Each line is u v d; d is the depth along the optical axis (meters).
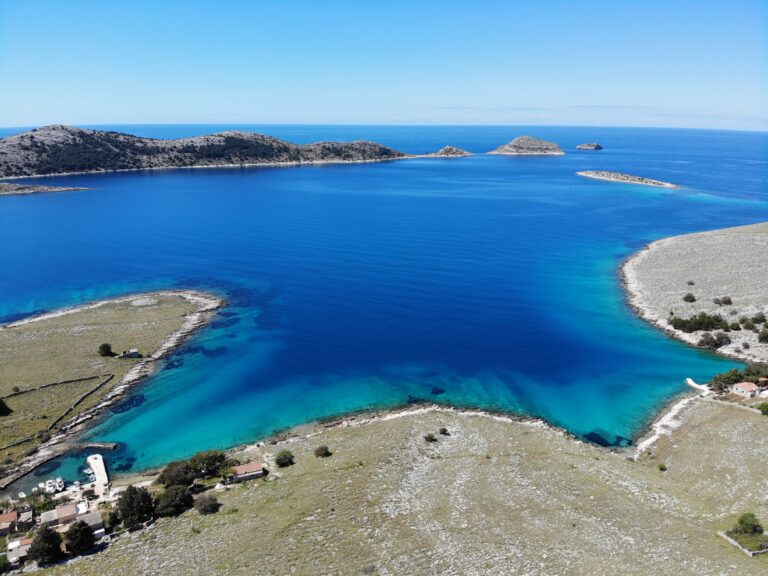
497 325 113.19
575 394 86.19
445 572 46.62
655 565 46.53
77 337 106.12
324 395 86.75
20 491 64.38
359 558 48.59
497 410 82.19
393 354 100.50
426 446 70.06
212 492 61.34
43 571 49.41
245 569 47.78
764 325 103.56
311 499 58.28
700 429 73.12
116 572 48.50
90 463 68.75
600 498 57.94
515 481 61.47
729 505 56.06
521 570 46.66
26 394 85.38
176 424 78.62
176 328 111.25
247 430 77.38
